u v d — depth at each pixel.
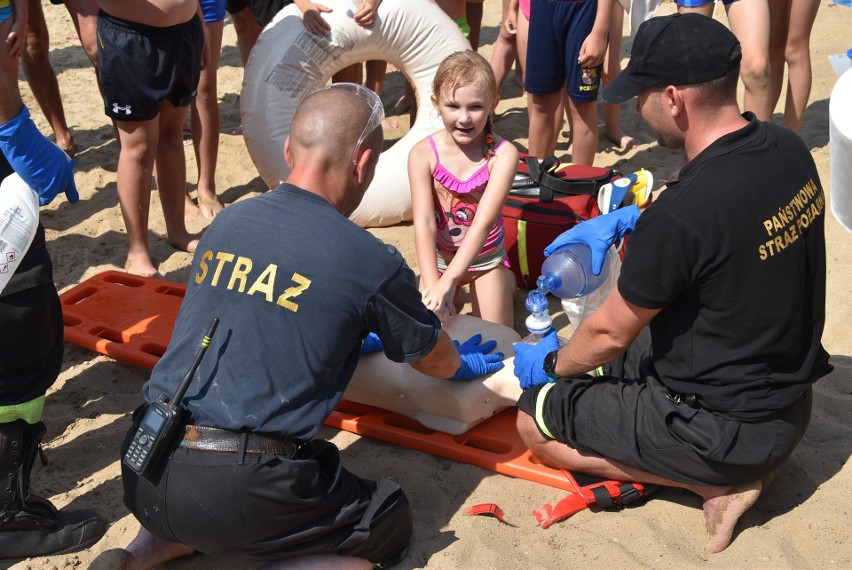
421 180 3.38
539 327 3.05
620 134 5.47
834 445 2.93
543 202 4.03
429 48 4.64
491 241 3.50
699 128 2.37
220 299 2.32
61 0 4.62
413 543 2.68
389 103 6.33
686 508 2.75
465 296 4.10
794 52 4.86
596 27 4.37
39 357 2.56
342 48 4.51
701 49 2.28
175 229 4.54
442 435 3.12
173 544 2.58
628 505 2.79
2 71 2.51
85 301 4.02
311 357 2.29
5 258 2.38
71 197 2.80
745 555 2.55
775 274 2.31
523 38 5.00
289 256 2.30
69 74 6.99
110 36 3.80
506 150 3.31
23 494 2.59
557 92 4.75
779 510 2.71
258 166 4.62
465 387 3.06
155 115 4.02
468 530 2.71
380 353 3.19
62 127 5.54
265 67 4.50
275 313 2.28
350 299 2.33
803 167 2.41
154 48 3.85
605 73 5.26
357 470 3.02
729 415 2.48
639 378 2.76
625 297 2.38
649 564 2.54
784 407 2.47
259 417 2.24
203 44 4.26
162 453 2.25
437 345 2.71
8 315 2.45
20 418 2.56
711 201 2.27
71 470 3.07
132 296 4.05
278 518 2.28
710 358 2.43
